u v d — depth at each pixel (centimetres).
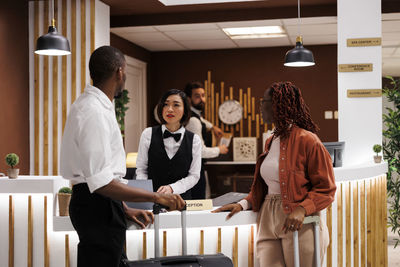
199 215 262
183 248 229
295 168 238
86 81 529
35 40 532
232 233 275
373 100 498
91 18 530
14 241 289
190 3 580
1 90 479
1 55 479
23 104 520
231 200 280
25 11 525
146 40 762
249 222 267
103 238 199
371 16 498
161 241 267
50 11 530
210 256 220
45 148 530
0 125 477
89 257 200
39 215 285
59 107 531
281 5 593
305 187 240
